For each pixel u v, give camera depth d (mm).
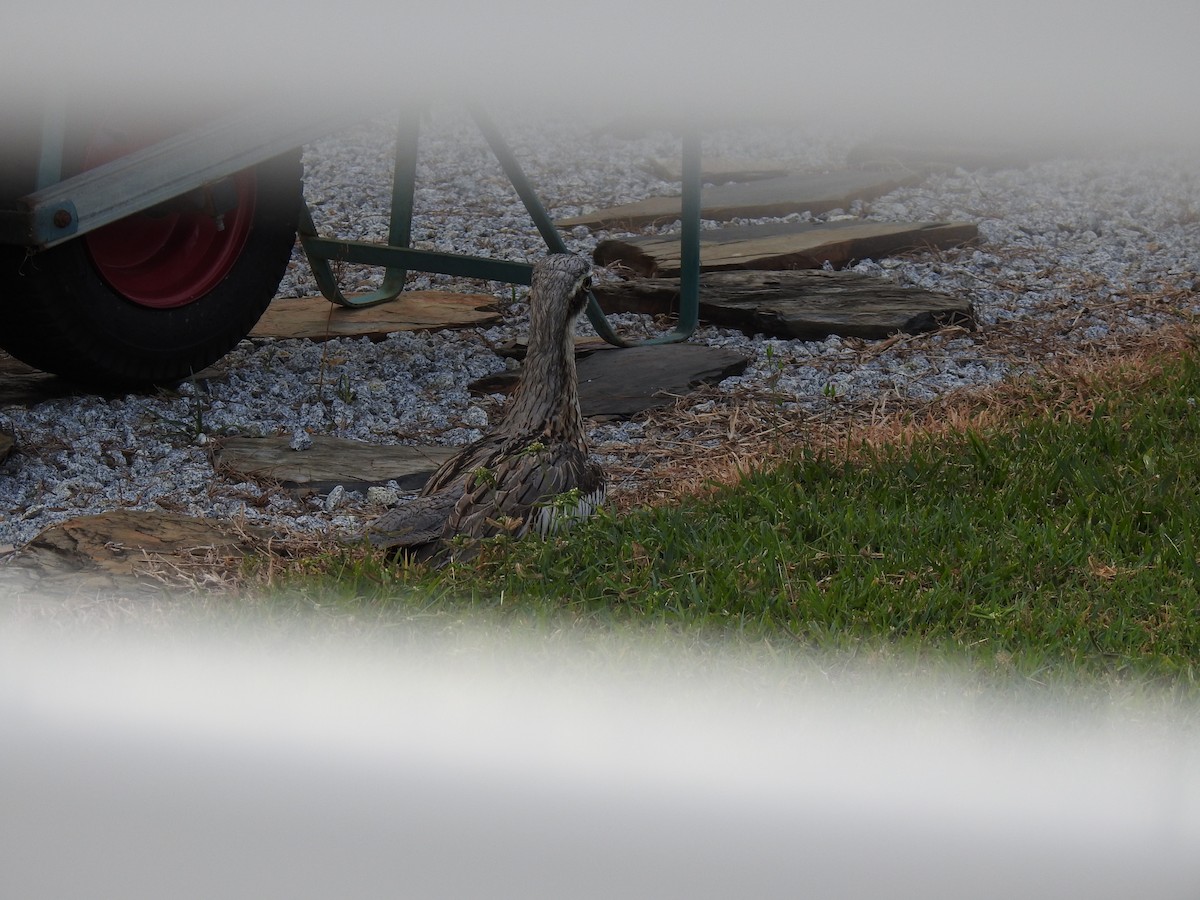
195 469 11875
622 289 17297
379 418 13484
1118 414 12266
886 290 17141
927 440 11773
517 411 10266
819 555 9305
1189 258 19906
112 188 10586
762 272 18109
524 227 21906
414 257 15406
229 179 12953
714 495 10703
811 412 13641
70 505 11070
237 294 14102
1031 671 7676
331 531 10383
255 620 8086
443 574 8758
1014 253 20203
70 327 12555
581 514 9781
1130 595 8734
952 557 9297
